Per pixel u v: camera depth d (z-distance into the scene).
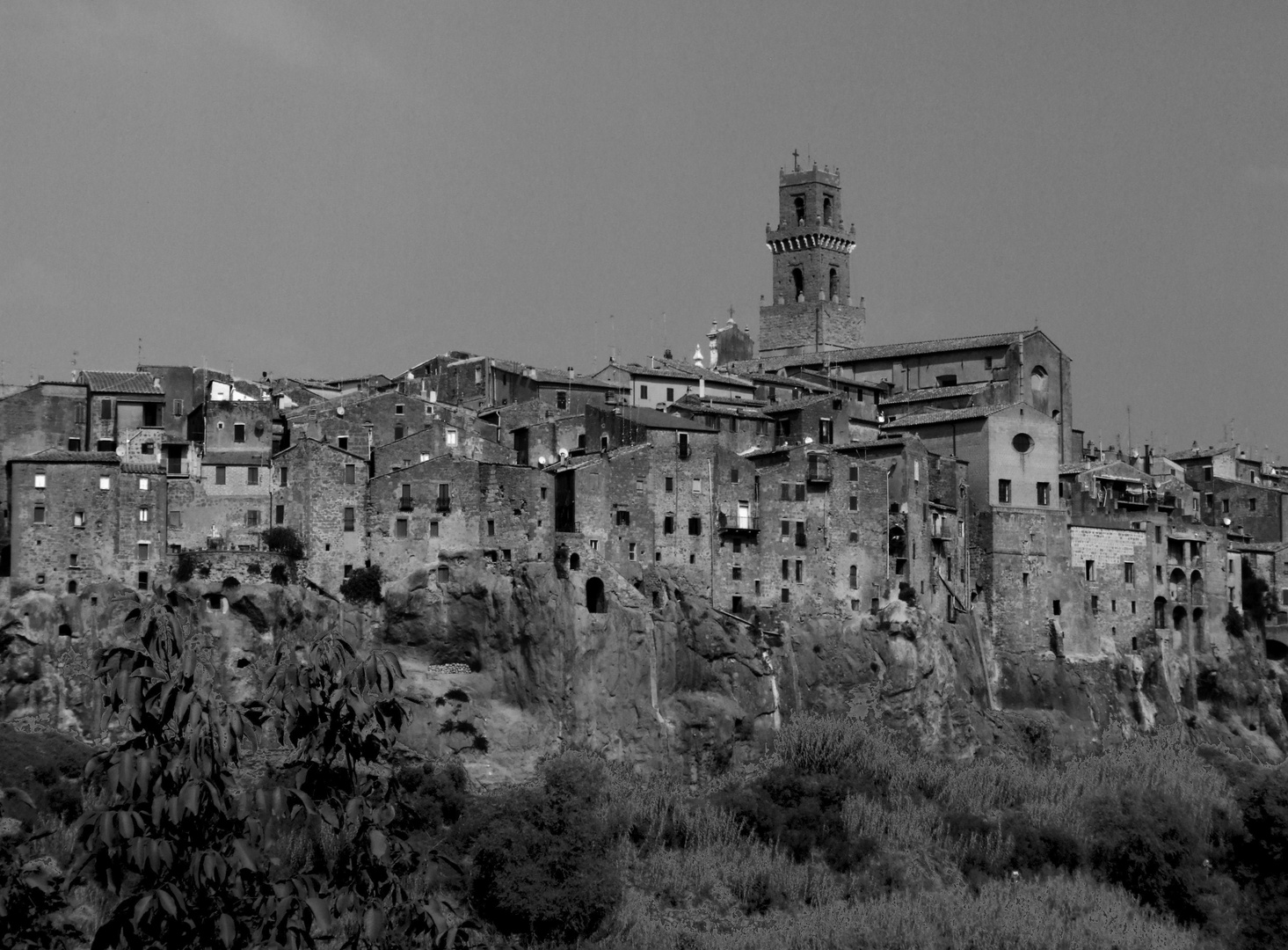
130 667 61.81
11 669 180.50
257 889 62.94
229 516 197.12
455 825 178.12
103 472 188.88
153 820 59.81
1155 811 198.50
